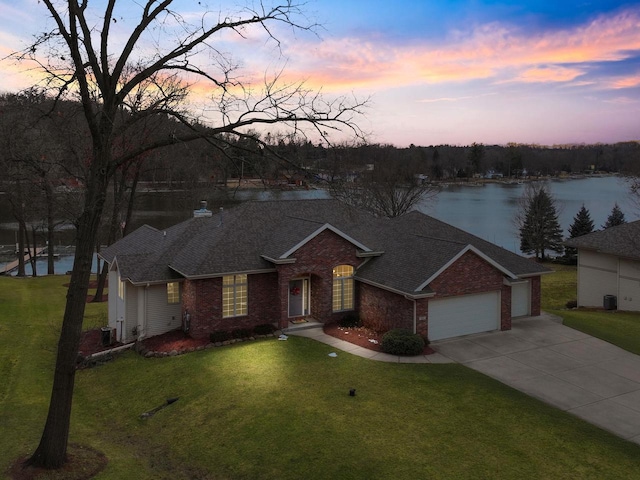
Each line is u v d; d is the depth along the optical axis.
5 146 17.16
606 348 20.88
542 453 12.77
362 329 23.39
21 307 30.58
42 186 29.89
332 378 17.44
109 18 11.26
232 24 11.62
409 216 30.22
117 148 25.11
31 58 10.84
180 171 33.66
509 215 88.31
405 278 21.84
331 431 13.92
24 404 16.78
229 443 13.80
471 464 12.30
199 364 19.31
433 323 21.53
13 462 12.45
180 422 15.34
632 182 77.19
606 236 32.22
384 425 14.19
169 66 11.59
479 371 18.28
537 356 19.89
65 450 12.20
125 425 15.73
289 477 12.16
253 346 20.97
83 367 20.94
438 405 15.38
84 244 11.73
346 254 24.25
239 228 24.91
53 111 12.33
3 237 67.38
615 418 14.82
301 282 24.84
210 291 22.28
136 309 23.22
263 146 11.30
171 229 27.64
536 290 25.72
